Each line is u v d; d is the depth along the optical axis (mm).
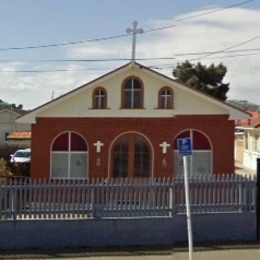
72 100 19844
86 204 13234
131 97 19953
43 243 12984
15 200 12961
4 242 12867
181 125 19969
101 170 19828
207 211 13727
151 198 13469
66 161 19875
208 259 11992
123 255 12305
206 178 14086
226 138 19969
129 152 19922
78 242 13117
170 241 13406
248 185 13938
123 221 13266
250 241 13688
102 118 19875
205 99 19859
